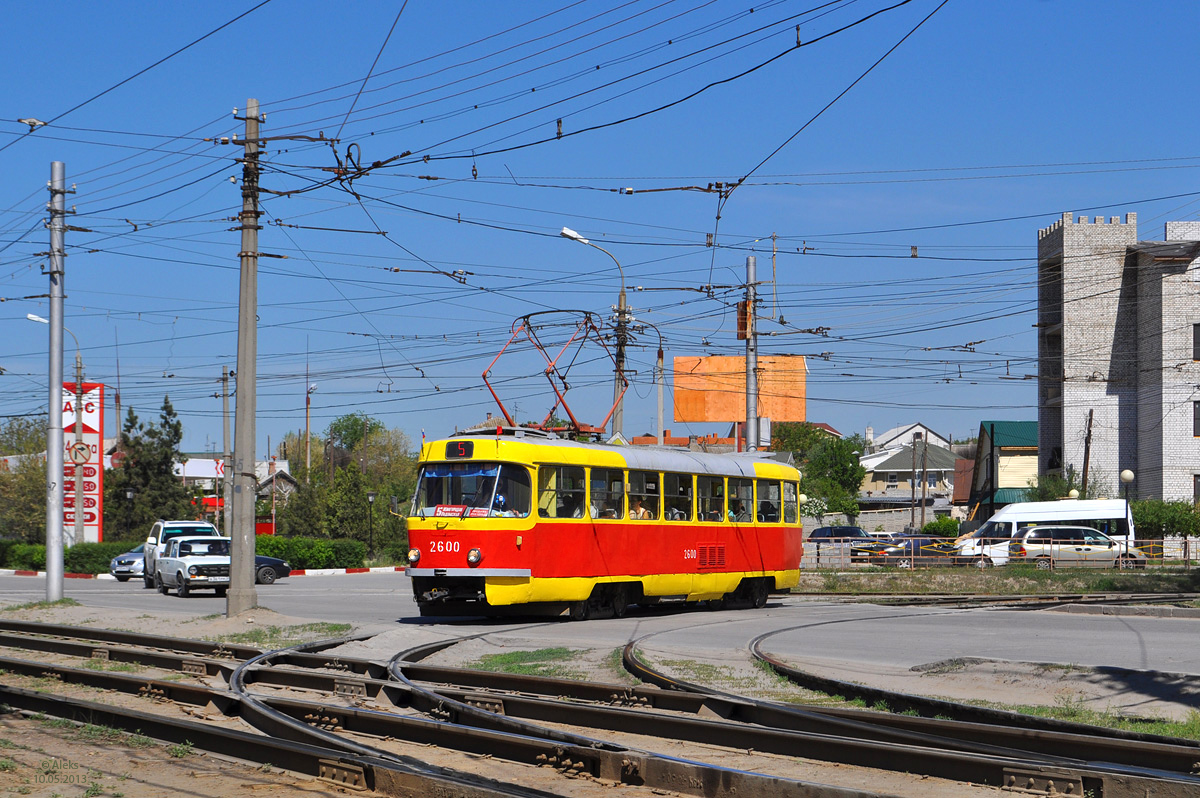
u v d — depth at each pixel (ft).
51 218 85.46
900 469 368.89
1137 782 23.65
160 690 41.47
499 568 64.28
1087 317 174.70
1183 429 163.84
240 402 73.15
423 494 67.26
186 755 30.22
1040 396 188.44
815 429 350.84
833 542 162.40
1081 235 175.52
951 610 78.64
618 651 51.29
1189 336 164.25
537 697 37.99
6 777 27.73
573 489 68.59
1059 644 53.21
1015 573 109.91
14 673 50.37
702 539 77.61
